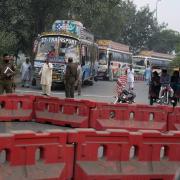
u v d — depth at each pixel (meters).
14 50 38.91
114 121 15.88
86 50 39.69
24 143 8.12
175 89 25.27
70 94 24.92
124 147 8.85
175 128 16.25
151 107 16.16
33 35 41.72
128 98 24.36
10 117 16.67
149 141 9.04
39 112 17.00
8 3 37.97
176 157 9.23
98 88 42.12
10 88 20.28
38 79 35.56
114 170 8.73
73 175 8.58
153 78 26.03
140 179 8.88
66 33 35.84
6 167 7.96
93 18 44.53
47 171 8.27
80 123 15.96
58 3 41.75
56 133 8.38
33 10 41.41
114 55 60.78
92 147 8.66
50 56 35.34
